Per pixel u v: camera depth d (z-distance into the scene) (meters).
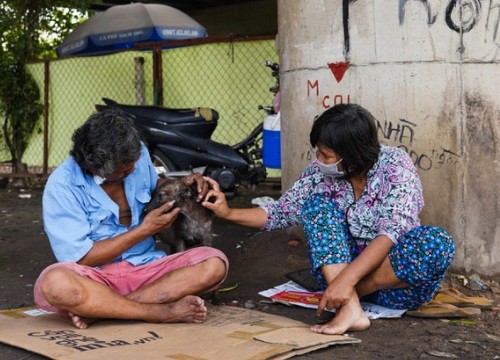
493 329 3.06
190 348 2.62
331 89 4.11
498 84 3.69
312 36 4.17
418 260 2.85
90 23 10.33
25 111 9.33
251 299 3.59
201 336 2.78
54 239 2.89
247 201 6.93
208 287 3.05
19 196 7.76
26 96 9.30
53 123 9.27
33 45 9.55
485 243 3.75
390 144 3.91
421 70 3.78
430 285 2.97
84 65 8.79
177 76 8.13
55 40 10.74
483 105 3.70
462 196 3.74
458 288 3.65
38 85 9.36
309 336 2.79
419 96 3.79
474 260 3.76
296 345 2.64
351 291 2.83
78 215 2.90
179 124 5.84
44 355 2.53
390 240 2.86
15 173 8.94
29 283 4.01
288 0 4.35
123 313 2.89
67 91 9.05
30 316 3.12
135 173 3.06
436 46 3.73
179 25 10.30
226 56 7.73
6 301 3.62
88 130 2.75
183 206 3.14
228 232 5.37
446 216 3.79
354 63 3.99
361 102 3.99
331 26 4.06
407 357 2.70
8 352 2.72
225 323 2.99
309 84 4.22
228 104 7.82
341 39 4.03
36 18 9.50
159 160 5.93
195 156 5.82
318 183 3.14
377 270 2.98
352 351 2.75
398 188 2.89
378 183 2.96
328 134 2.80
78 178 2.90
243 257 4.42
